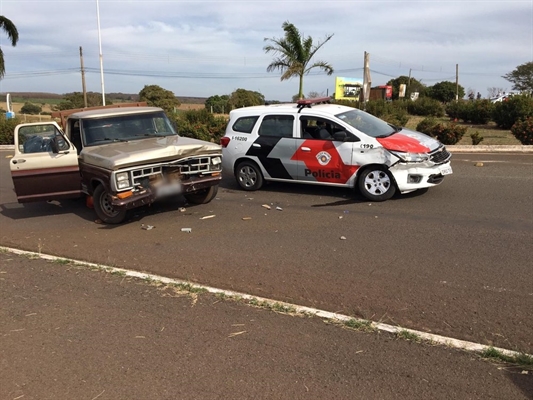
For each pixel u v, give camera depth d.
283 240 6.66
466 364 3.53
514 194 8.52
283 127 9.38
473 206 7.87
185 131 18.30
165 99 47.84
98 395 3.37
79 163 8.20
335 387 3.33
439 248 6.04
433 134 16.17
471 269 5.33
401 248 6.11
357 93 49.59
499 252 5.81
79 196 8.45
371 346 3.82
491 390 3.23
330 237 6.68
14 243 7.22
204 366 3.66
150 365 3.71
